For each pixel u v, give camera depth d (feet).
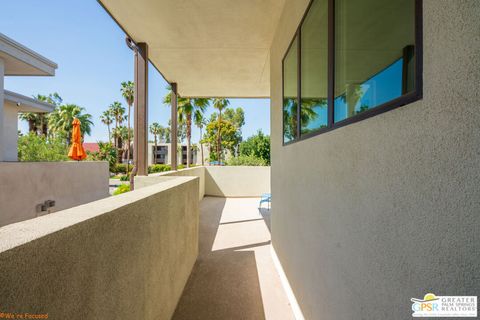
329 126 5.05
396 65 2.94
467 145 1.90
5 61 22.74
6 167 17.10
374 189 3.31
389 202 2.96
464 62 1.93
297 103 7.70
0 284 1.96
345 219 4.25
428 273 2.30
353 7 4.17
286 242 9.25
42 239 2.38
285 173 9.63
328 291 5.03
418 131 2.46
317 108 6.04
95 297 3.27
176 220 7.81
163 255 6.43
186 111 52.47
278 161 11.20
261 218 20.59
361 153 3.69
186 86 21.79
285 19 9.81
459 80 1.98
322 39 5.69
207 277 10.09
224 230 17.11
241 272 10.59
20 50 22.44
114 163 101.81
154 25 11.71
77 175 25.53
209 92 23.85
